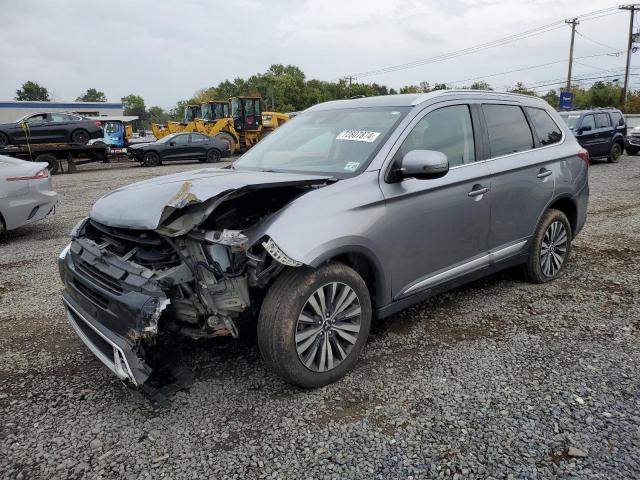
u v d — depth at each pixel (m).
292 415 2.86
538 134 4.71
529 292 4.67
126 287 2.76
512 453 2.50
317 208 2.99
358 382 3.18
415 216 3.46
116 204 3.15
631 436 2.60
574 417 2.76
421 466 2.43
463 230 3.85
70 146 20.02
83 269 3.14
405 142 3.53
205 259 2.81
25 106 48.50
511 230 4.32
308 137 4.01
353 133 3.73
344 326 3.16
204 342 3.78
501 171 4.12
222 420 2.84
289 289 2.89
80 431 2.77
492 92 4.44
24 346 3.86
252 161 4.12
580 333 3.80
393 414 2.84
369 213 3.18
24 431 2.78
